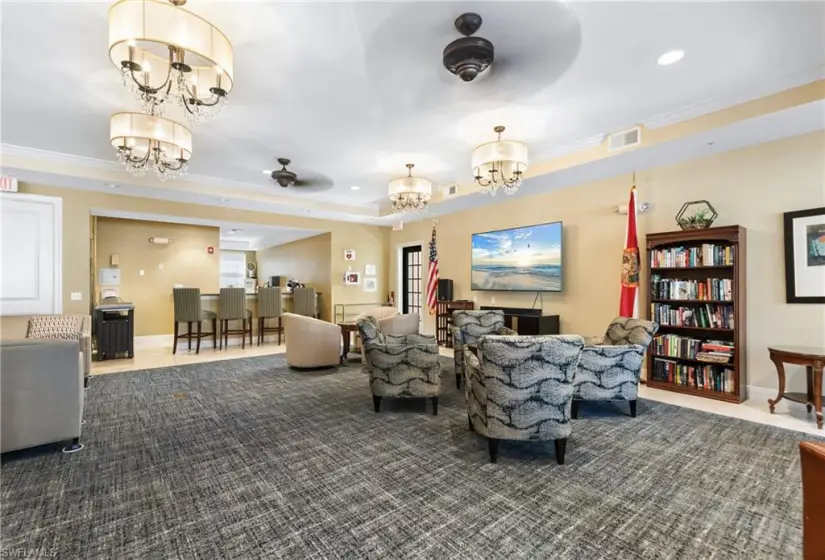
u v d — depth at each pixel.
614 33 2.51
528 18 2.35
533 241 5.93
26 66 2.85
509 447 2.89
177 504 2.13
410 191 5.00
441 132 4.12
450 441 2.99
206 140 4.33
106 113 3.65
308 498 2.19
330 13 2.29
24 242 5.21
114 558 1.71
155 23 2.04
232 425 3.33
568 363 2.55
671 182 4.57
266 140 4.32
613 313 5.12
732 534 1.88
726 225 4.12
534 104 3.51
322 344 5.45
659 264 4.43
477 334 4.65
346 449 2.85
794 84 3.08
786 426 3.27
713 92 3.32
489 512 2.06
